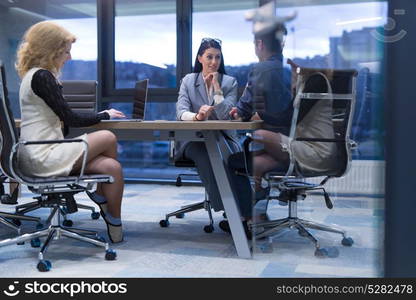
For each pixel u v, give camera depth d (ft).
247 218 8.27
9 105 7.02
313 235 7.79
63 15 18.86
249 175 8.07
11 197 10.07
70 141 7.29
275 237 7.75
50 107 7.49
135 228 10.22
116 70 18.58
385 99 4.34
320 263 6.75
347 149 7.52
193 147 9.07
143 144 18.81
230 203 7.76
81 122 7.77
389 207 4.47
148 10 18.03
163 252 8.10
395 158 4.38
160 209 12.77
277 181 7.64
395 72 4.29
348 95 6.89
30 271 6.97
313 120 7.41
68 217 11.69
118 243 8.79
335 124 7.43
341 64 6.43
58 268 7.12
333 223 7.71
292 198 7.95
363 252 5.95
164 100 17.98
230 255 7.85
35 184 7.22
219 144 7.98
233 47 12.77
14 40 19.03
